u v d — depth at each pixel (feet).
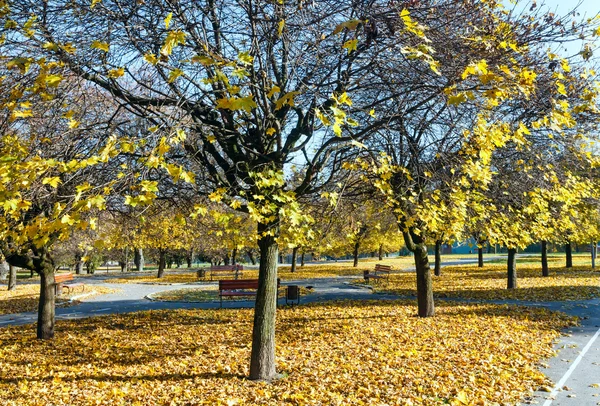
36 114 17.17
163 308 51.85
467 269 102.47
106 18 18.92
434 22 19.57
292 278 95.04
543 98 21.65
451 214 22.98
